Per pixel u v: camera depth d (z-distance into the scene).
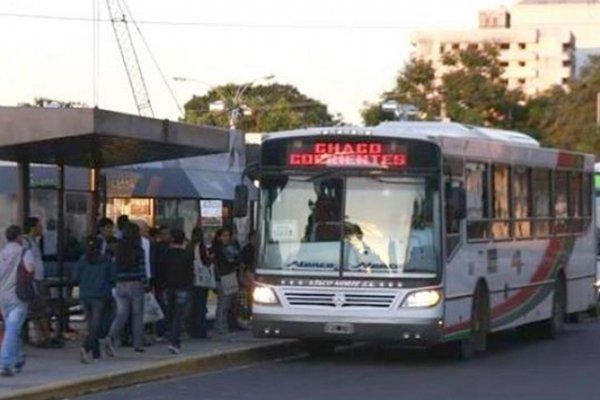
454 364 22.11
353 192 20.98
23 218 22.73
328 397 17.27
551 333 27.52
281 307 20.95
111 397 17.28
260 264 21.17
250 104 89.88
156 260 21.86
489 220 23.22
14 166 31.59
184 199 34.41
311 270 20.86
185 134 21.89
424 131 21.86
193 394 17.61
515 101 86.88
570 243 28.66
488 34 188.38
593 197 30.64
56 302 22.05
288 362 22.34
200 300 23.80
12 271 17.97
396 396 17.41
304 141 21.20
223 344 22.86
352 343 23.97
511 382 19.28
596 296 32.38
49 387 16.84
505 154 24.23
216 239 24.48
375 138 20.98
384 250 20.73
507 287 24.31
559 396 17.53
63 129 19.47
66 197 34.75
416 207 20.78
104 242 20.91
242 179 25.67
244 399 17.05
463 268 21.80
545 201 26.75
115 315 21.08
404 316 20.52
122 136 20.08
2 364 18.05
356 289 20.64
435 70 86.44
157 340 23.06
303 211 21.12
